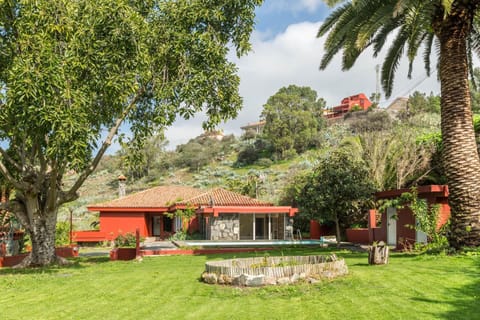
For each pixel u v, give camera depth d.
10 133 12.79
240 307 7.42
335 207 20.23
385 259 11.31
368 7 13.88
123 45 13.29
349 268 10.69
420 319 6.22
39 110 11.22
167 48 14.75
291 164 62.25
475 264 10.04
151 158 76.00
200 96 14.46
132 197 36.47
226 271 9.45
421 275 9.09
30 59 11.38
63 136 11.37
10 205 15.77
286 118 70.06
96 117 14.41
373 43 15.74
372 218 20.78
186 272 12.09
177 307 7.71
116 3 13.07
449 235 12.59
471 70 16.06
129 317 7.22
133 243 28.23
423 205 14.64
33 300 8.98
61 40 12.98
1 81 12.80
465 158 12.24
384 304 7.05
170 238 31.89
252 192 40.72
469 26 12.68
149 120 16.94
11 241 22.12
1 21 12.44
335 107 100.38
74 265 15.79
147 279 10.94
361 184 20.11
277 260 10.97
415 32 12.33
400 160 24.22
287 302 7.58
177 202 32.22
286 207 27.45
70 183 72.75
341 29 14.59
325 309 6.99
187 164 76.75
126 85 13.09
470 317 6.20
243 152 71.75
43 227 15.79
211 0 14.80
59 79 11.63
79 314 7.59
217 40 15.04
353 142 29.59
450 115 12.55
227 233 27.84
